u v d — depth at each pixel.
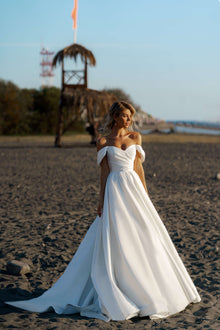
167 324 3.20
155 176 13.38
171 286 3.41
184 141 36.66
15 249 5.48
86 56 25.41
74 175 13.67
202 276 4.44
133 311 3.22
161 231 3.63
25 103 53.91
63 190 10.62
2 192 10.38
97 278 3.36
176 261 3.65
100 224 3.52
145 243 3.43
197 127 57.53
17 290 4.05
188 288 3.58
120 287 3.37
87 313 3.39
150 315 3.28
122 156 3.62
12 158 19.89
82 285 3.55
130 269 3.33
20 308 3.61
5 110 51.94
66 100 26.23
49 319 3.32
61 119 27.73
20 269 4.55
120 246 3.37
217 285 4.15
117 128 3.76
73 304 3.48
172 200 9.16
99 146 3.71
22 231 6.46
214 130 57.94
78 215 7.61
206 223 6.87
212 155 21.86
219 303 3.70
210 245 5.60
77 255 3.65
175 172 14.45
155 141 36.28
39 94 56.72
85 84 26.17
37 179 12.75
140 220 3.48
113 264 3.39
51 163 17.59
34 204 8.78
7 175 13.77
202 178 12.90
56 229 6.55
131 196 3.53
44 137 44.66
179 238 5.96
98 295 3.31
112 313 3.24
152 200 9.17
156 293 3.33
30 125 55.38
